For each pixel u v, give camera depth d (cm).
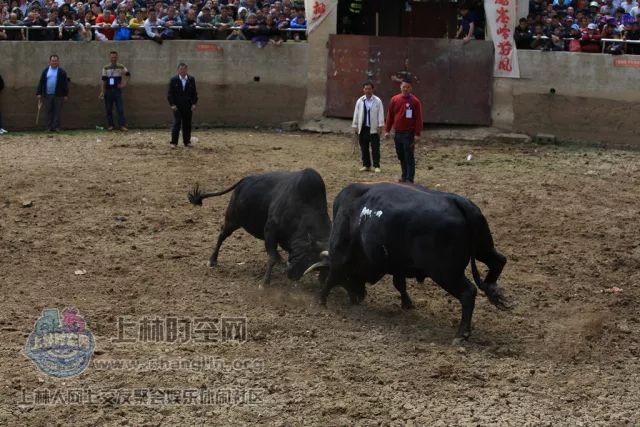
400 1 2581
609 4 2389
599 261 1234
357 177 1688
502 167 1838
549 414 752
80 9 2392
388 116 1620
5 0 2453
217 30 2338
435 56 2242
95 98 2300
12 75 2236
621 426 735
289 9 2412
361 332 940
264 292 1065
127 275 1122
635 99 2164
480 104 2244
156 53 2300
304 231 1028
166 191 1545
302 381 805
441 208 889
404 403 762
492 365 856
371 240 921
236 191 1129
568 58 2203
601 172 1814
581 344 928
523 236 1344
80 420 721
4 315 962
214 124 2339
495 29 2220
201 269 1155
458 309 1030
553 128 2228
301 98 2320
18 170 1670
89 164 1744
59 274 1115
